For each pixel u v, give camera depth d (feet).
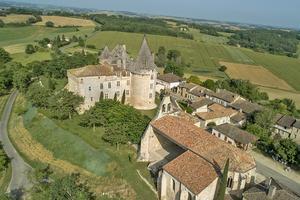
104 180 195.31
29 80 394.11
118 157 209.26
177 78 428.56
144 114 280.31
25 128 273.75
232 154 167.73
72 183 162.91
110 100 262.47
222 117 299.79
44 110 291.58
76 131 245.04
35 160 226.99
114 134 216.33
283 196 151.02
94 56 470.39
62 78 410.11
